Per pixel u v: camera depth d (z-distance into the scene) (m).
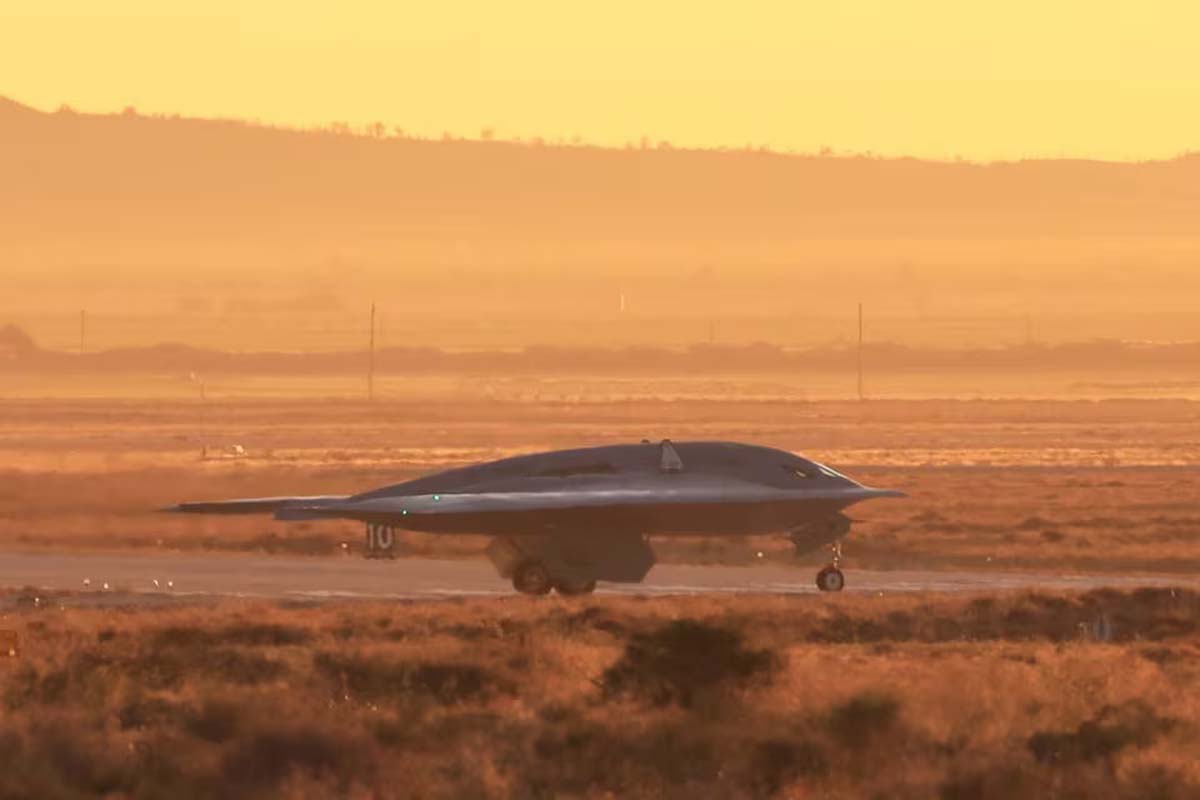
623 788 99.12
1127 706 122.94
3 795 94.44
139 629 168.12
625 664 129.12
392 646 155.00
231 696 118.44
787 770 102.69
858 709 111.62
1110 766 104.69
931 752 106.94
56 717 114.06
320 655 145.38
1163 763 103.38
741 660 127.88
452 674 135.62
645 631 160.88
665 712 118.50
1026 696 125.19
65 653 147.38
